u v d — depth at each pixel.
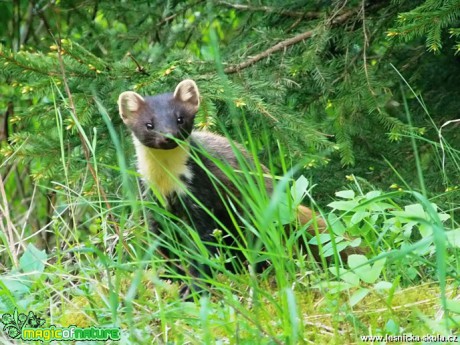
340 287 7.91
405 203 12.82
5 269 9.63
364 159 13.36
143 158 10.86
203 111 11.21
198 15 15.09
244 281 7.90
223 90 11.52
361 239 9.51
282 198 9.10
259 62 12.85
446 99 13.96
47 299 8.68
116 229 9.67
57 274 8.30
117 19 15.59
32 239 16.25
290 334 7.12
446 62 14.22
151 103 10.84
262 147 13.17
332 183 13.34
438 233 6.74
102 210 9.27
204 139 11.18
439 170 12.95
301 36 13.02
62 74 11.05
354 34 13.02
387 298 8.26
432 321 7.14
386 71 13.52
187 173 10.70
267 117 11.98
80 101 11.77
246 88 12.25
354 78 12.39
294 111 12.70
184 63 12.20
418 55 13.77
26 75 11.69
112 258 9.49
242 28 14.59
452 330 7.46
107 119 7.91
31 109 12.20
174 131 10.46
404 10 12.98
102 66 11.98
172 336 7.68
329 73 12.56
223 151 11.10
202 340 7.49
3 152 11.89
